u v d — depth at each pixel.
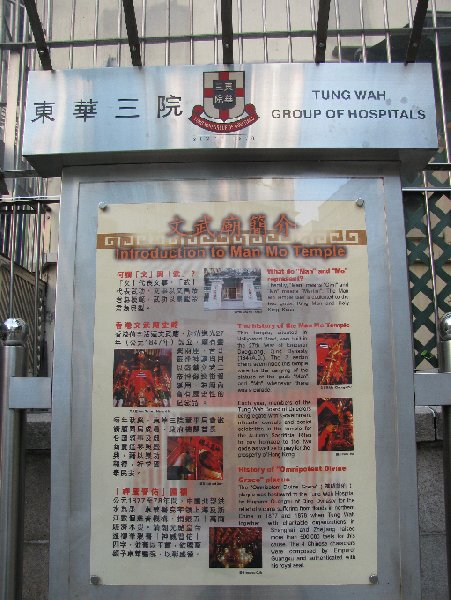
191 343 2.08
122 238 2.16
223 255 2.14
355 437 2.02
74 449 2.04
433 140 2.11
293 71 2.15
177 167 2.20
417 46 2.14
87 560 1.99
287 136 2.12
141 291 2.12
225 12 2.18
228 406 2.04
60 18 4.96
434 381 2.04
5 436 2.05
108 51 4.84
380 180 2.19
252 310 2.10
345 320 2.09
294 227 2.15
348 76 2.15
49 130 2.14
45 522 3.08
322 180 2.18
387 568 1.96
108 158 2.17
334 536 1.98
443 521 3.09
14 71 3.67
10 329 2.13
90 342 2.10
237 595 1.96
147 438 2.04
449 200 3.47
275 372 2.06
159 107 2.14
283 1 4.68
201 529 1.99
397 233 2.14
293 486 2.01
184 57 4.76
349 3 4.64
